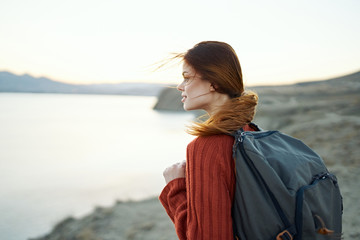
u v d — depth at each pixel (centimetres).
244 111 97
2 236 867
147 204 919
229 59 102
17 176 1961
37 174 1995
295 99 3991
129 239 630
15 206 1234
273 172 83
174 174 109
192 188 89
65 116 9450
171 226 678
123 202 973
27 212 1138
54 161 2531
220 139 92
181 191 105
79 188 1498
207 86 103
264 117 2472
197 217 86
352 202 458
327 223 90
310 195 86
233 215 90
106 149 3127
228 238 83
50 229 859
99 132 5141
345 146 865
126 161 2312
